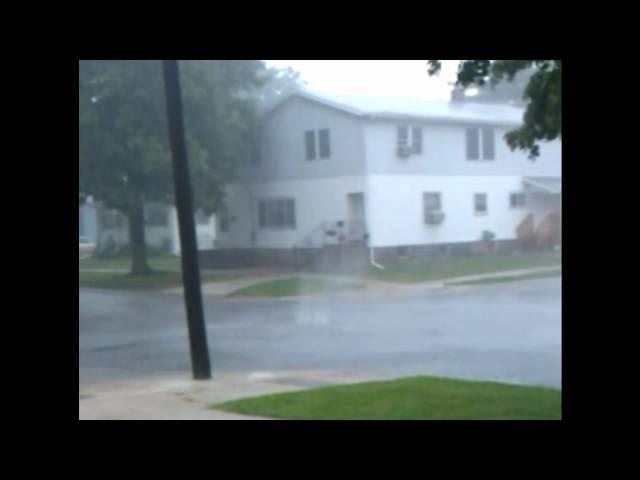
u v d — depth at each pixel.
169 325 22.36
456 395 10.98
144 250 38.09
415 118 35.75
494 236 38.19
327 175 36.41
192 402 11.45
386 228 35.25
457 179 37.34
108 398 11.88
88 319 24.09
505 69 10.98
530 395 10.95
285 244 38.12
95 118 33.00
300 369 14.61
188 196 13.88
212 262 40.69
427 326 20.30
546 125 11.05
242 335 19.47
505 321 20.88
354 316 22.84
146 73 33.28
